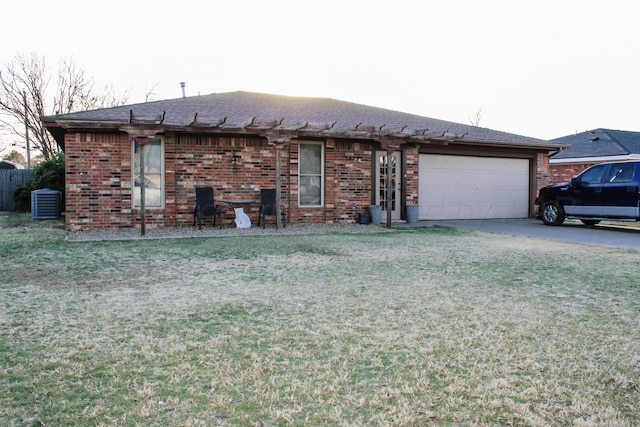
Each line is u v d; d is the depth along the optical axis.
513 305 4.50
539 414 2.42
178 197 11.18
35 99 28.53
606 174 11.68
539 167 15.58
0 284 5.26
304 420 2.34
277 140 10.67
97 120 9.87
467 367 3.02
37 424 2.27
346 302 4.57
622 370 2.98
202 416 2.37
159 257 7.10
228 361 3.09
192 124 9.70
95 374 2.87
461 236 10.12
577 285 5.41
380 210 12.71
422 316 4.12
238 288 5.13
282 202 12.05
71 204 10.45
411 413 2.42
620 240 9.61
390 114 15.66
